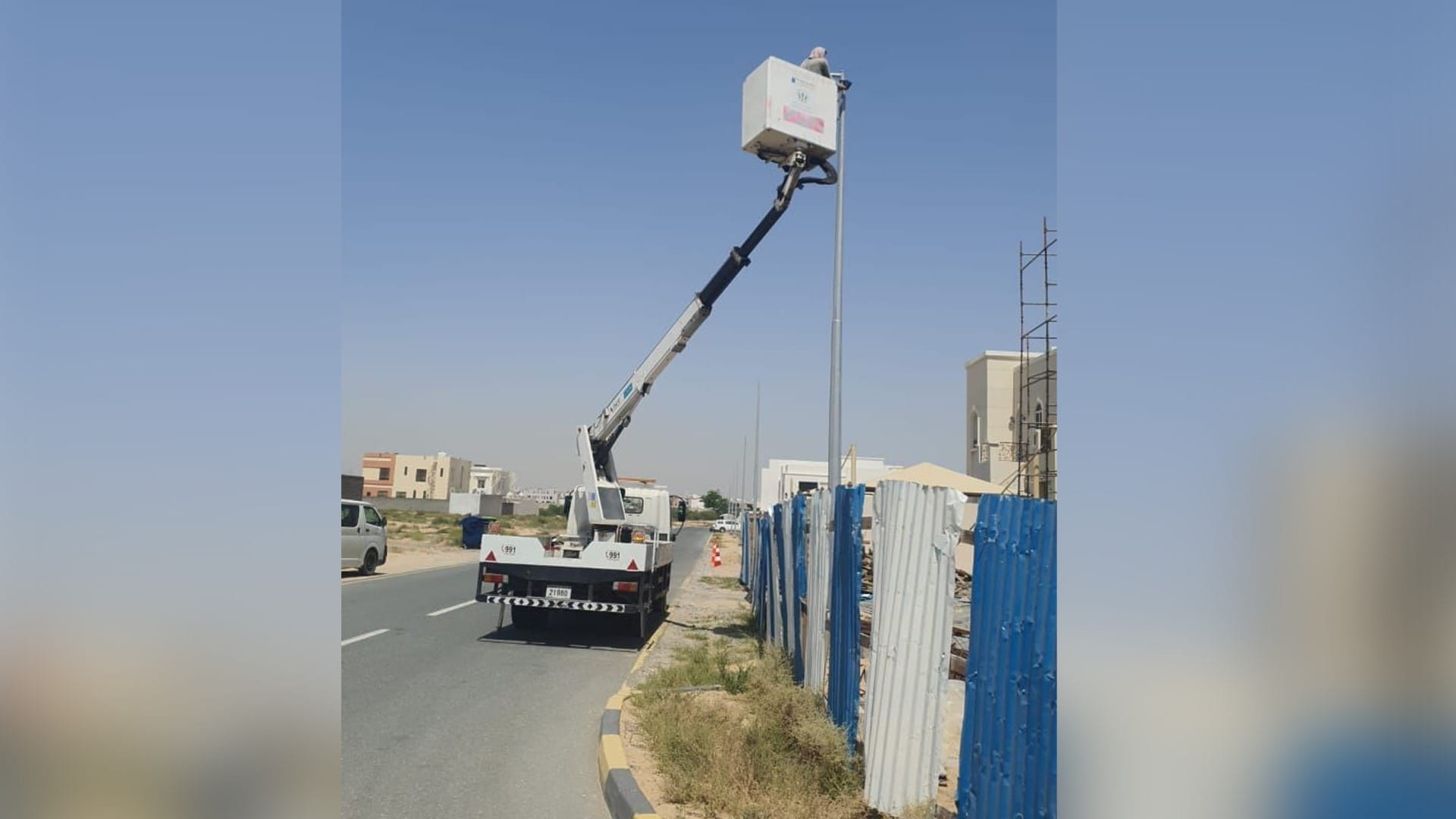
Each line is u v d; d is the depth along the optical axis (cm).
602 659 1139
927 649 498
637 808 531
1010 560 425
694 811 537
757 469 3753
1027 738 394
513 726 772
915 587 513
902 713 513
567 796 596
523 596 1281
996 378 3278
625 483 1655
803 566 912
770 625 1277
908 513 530
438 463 11250
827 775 592
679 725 698
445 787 604
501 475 13525
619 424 1437
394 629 1329
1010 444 3156
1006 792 407
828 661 738
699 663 1022
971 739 446
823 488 795
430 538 4366
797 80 1163
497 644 1229
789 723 675
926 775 489
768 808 530
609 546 1285
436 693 891
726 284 1311
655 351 1373
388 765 646
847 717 638
